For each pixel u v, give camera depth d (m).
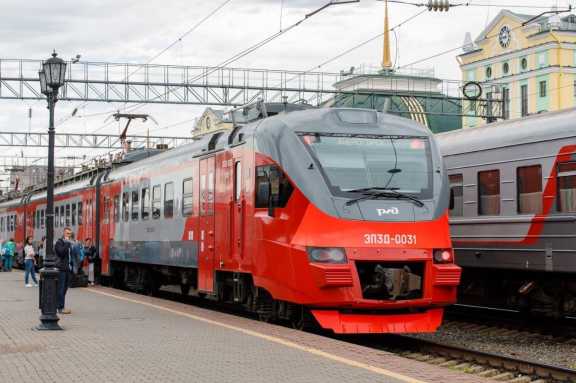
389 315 16.83
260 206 18.33
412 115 62.12
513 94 74.19
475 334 19.61
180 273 25.86
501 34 75.25
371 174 17.14
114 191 32.72
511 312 23.53
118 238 31.83
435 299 16.84
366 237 16.53
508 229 20.25
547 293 21.14
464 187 22.00
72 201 40.25
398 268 16.56
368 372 11.94
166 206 25.92
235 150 19.95
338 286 16.30
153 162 27.72
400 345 17.77
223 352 13.90
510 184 20.25
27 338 16.02
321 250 16.44
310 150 17.17
